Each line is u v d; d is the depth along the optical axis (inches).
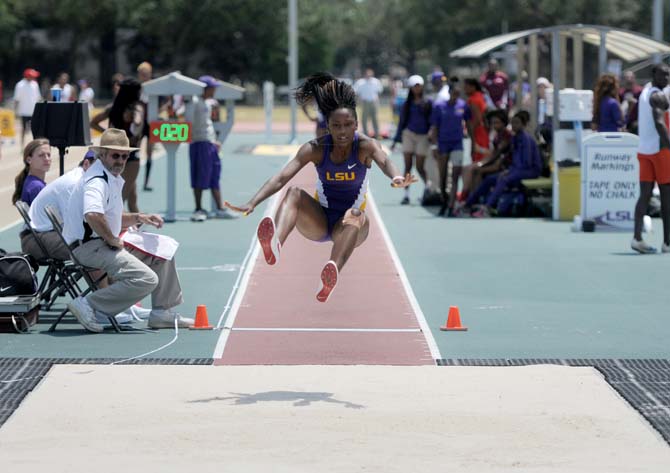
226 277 1405.0
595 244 1705.2
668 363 946.1
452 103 2075.5
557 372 907.4
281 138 4677.7
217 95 2100.1
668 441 732.7
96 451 710.5
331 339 1050.7
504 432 749.9
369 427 758.5
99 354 984.3
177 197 2439.7
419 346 1020.5
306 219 820.6
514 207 2074.3
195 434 742.5
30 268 1095.6
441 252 1630.2
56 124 1269.7
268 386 864.9
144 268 1067.9
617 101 1956.2
